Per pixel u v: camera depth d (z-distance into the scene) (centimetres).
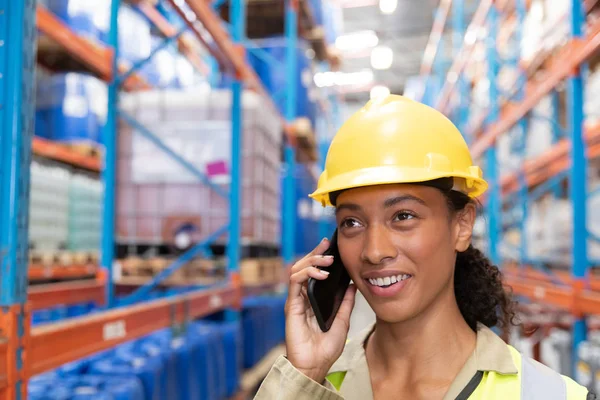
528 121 616
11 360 152
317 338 110
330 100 1260
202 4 317
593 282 393
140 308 239
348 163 108
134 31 504
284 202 703
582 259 348
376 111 111
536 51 507
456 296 124
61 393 220
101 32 453
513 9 657
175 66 590
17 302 156
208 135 396
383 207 103
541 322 385
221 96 398
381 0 1148
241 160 408
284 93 685
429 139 106
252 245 414
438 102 1113
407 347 110
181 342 315
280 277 491
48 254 394
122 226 397
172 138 398
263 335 504
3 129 162
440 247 105
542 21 499
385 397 110
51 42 403
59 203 415
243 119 409
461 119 908
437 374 107
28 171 166
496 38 667
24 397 156
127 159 399
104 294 355
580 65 356
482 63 804
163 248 405
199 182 395
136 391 240
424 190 103
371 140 107
